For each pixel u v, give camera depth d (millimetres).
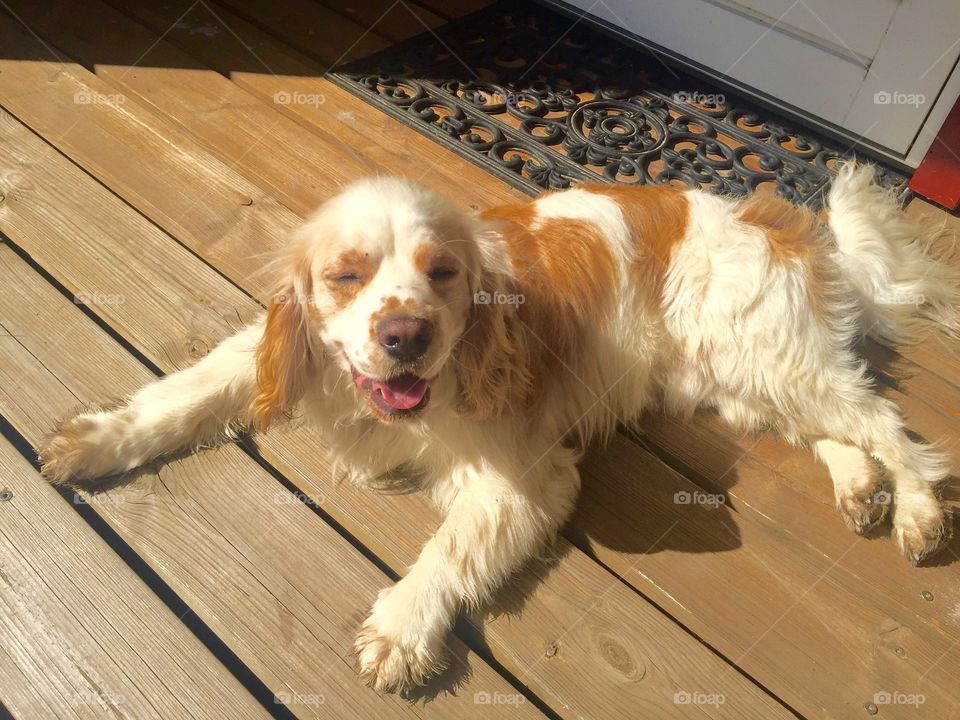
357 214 516
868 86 932
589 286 642
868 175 792
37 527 578
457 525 562
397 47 1072
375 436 608
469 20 1131
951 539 603
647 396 693
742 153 946
